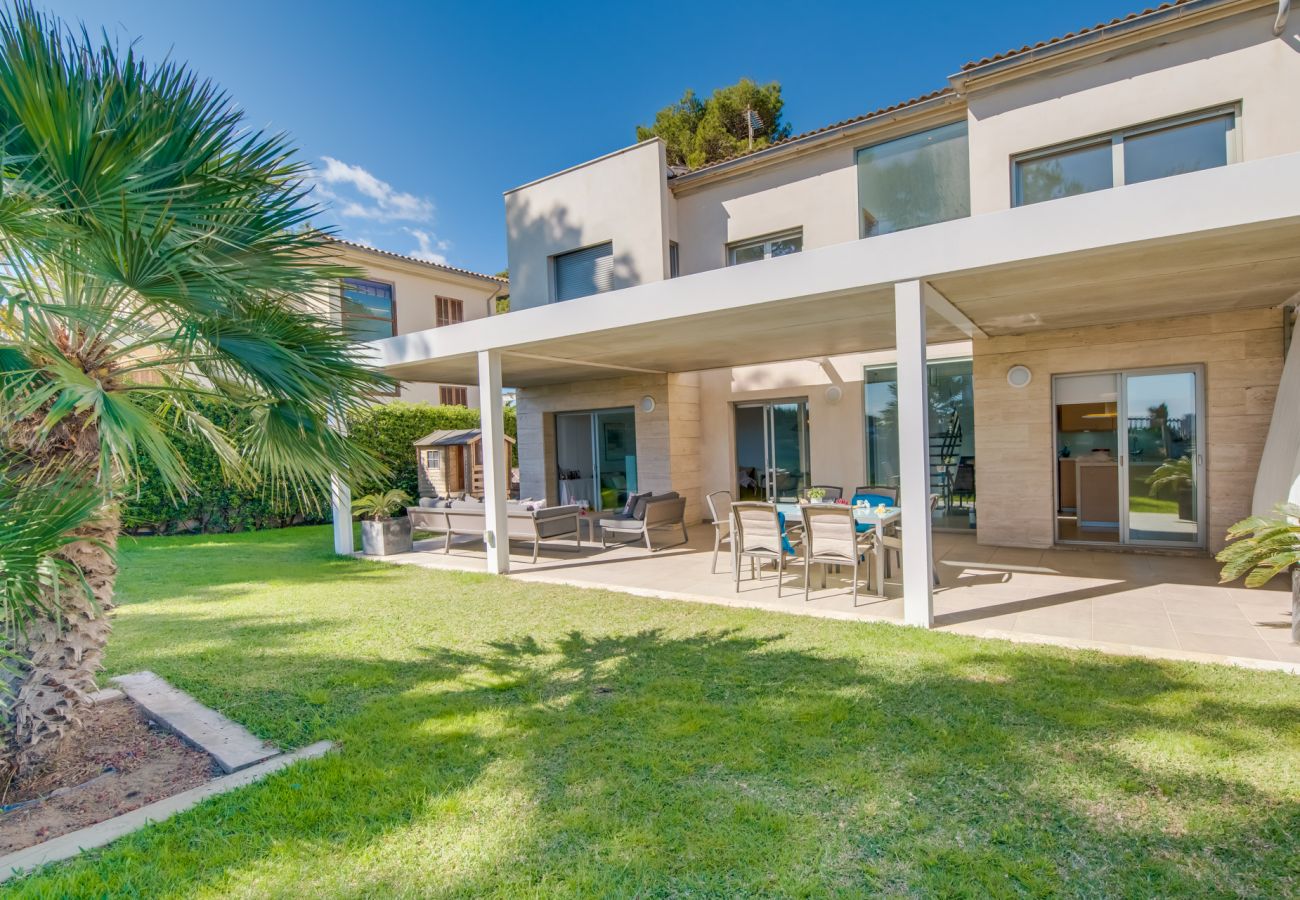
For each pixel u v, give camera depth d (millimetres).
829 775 3188
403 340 8953
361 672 4809
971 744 3424
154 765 3596
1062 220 4621
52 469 3217
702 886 2467
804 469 11867
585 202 12219
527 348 8531
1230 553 5047
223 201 3451
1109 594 6301
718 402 12766
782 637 5316
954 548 8922
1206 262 5074
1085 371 8484
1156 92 7594
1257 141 7133
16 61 2916
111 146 3045
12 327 3037
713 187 11648
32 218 2869
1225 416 7668
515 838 2770
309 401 3795
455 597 7184
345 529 10344
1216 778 3035
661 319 6555
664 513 10055
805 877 2498
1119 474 8594
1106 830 2711
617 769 3307
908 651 4852
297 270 3713
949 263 5047
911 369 5312
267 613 6625
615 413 13438
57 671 3406
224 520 13594
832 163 10484
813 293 5617
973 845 2652
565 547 10492
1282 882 2396
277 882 2529
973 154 8617
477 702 4191
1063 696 3957
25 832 2977
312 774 3324
